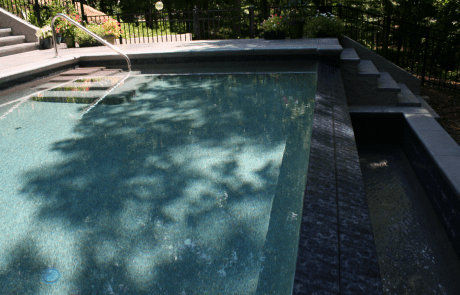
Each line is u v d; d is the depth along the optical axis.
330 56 5.79
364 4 16.16
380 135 4.88
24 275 1.50
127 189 2.24
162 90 4.87
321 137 2.47
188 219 1.86
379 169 3.96
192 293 1.35
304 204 1.62
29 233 1.81
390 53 15.58
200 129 3.24
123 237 1.74
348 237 1.41
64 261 1.58
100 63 6.95
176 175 2.38
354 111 4.85
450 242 2.58
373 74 5.46
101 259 1.58
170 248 1.63
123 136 3.20
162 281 1.42
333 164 2.08
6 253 1.66
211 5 23.09
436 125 3.94
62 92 4.96
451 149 3.14
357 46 7.89
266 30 8.48
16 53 8.09
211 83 5.14
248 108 3.76
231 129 3.17
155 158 2.68
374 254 1.32
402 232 2.73
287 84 4.80
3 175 2.51
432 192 3.05
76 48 8.75
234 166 2.44
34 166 2.65
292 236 1.65
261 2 23.03
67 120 3.72
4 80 4.94
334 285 1.15
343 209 1.62
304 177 2.17
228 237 1.68
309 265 1.24
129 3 23.69
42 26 9.49
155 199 2.09
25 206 2.09
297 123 3.20
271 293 1.31
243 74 5.68
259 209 1.90
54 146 3.03
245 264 1.49
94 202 2.10
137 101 4.36
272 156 2.55
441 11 13.64
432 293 2.12
